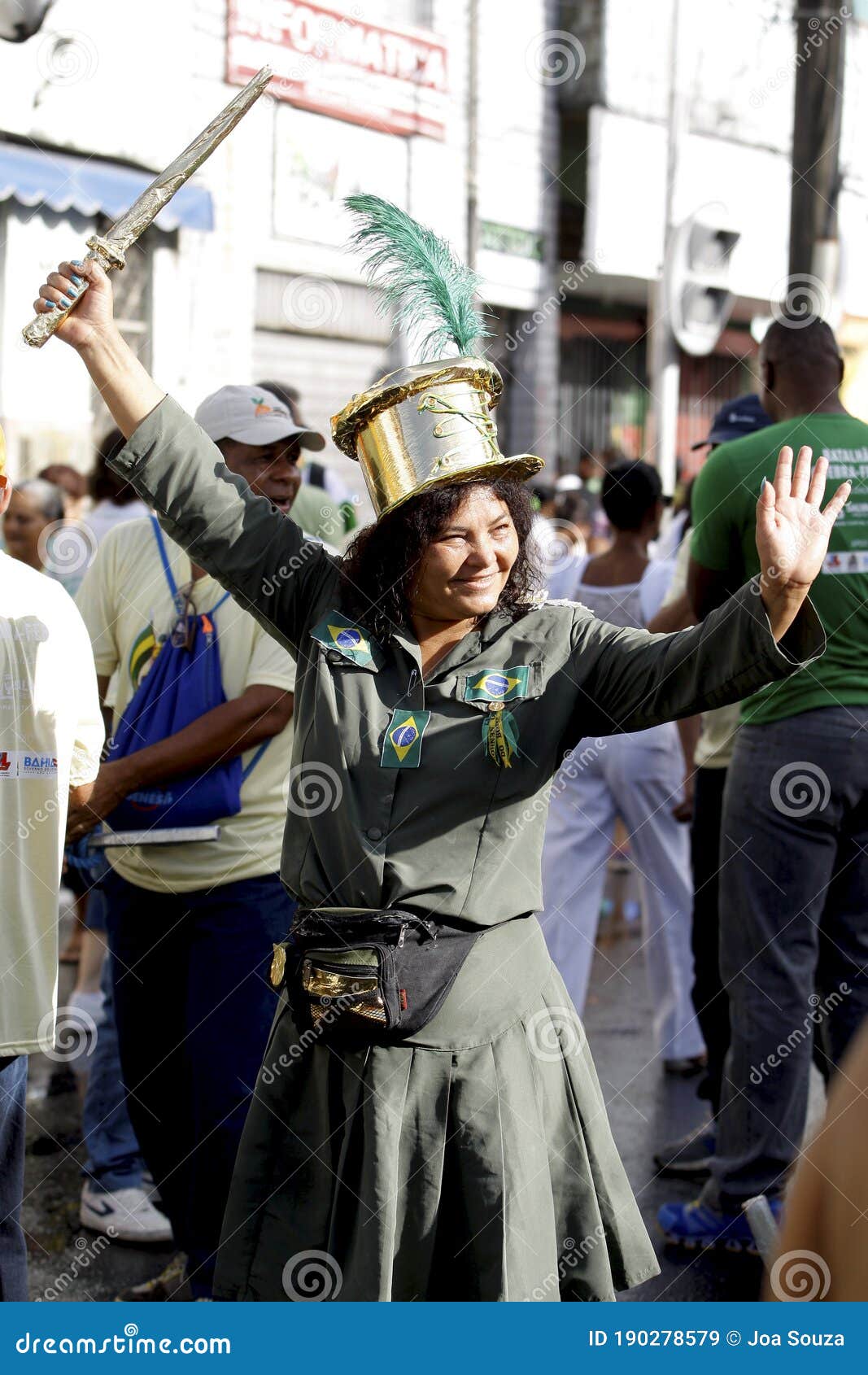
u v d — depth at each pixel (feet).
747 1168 11.26
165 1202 10.91
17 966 8.30
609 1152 7.54
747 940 11.21
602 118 44.91
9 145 27.27
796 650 6.86
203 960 10.45
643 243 47.21
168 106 30.40
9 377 28.81
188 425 7.84
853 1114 3.59
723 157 48.14
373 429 7.47
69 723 8.52
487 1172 6.99
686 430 53.98
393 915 7.06
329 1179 7.20
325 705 7.36
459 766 7.16
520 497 7.46
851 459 11.14
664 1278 11.26
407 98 37.24
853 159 40.22
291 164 33.94
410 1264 7.07
